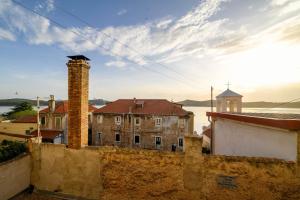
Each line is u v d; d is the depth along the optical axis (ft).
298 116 24.68
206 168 20.08
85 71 23.89
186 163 20.58
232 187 19.42
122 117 92.53
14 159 23.63
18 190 24.07
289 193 17.87
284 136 18.25
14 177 23.62
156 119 88.53
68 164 23.86
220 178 19.74
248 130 23.61
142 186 21.81
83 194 23.41
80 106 23.26
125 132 91.91
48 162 24.70
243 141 24.72
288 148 17.93
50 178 24.61
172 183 21.01
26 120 89.10
